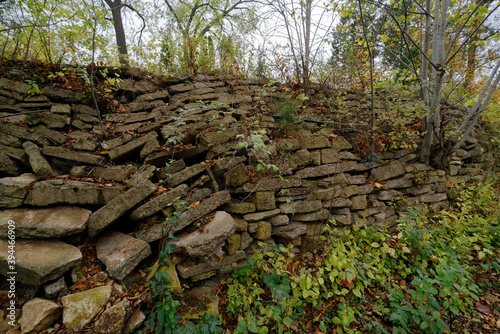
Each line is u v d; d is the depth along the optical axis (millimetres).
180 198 2584
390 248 3082
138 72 4207
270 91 4547
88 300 1784
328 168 3568
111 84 3785
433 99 4352
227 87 4531
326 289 2615
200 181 2793
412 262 3184
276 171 3160
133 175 2695
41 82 3426
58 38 3996
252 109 4074
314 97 4785
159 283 2064
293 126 3947
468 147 5488
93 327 1666
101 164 2854
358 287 2594
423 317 2348
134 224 2510
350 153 3867
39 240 1980
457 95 6230
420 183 4359
